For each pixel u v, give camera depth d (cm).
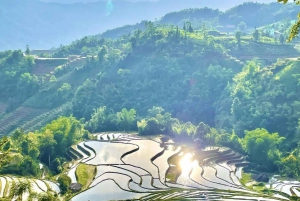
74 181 14525
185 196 13538
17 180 14088
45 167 17862
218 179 16125
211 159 19312
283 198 14475
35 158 17425
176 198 13188
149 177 15188
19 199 9944
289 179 17612
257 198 13838
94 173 15462
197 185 15100
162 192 13762
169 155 18900
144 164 16825
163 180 15138
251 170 18962
